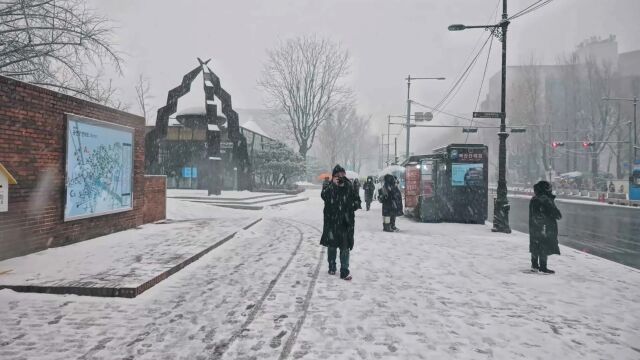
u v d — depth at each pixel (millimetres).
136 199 12867
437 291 6418
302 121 44031
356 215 19484
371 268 7945
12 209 7875
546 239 7754
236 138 28625
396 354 4098
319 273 7461
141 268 7133
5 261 7598
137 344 4293
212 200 23547
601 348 4363
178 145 33062
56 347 4203
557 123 57062
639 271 8078
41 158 8586
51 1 12945
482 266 8305
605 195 35219
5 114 7672
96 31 13812
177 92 26312
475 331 4770
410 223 16125
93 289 5906
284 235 12289
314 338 4473
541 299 6105
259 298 5898
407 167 19125
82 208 9953
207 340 4406
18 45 12992
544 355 4164
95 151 10430
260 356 4012
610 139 55656
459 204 16234
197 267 7840
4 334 4520
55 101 8984
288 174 37281
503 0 14203
